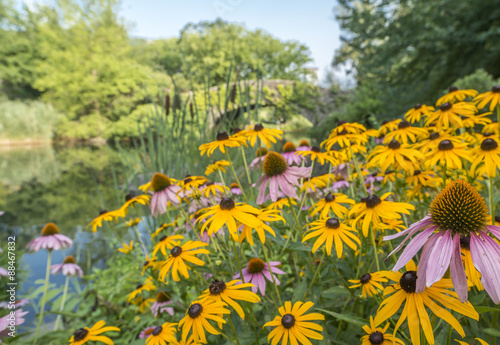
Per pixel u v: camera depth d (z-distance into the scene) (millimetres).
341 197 1299
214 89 10031
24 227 7844
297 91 16703
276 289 1187
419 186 1503
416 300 730
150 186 1795
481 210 708
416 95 10578
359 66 12844
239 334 1158
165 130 4387
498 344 1037
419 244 728
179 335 1312
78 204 10289
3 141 30953
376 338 837
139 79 29812
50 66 30562
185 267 1132
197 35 27281
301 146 2129
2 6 31203
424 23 10086
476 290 1070
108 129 29344
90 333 1187
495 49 8609
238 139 1525
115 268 3252
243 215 1093
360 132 1672
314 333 890
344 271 1277
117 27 33312
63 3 30453
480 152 1255
